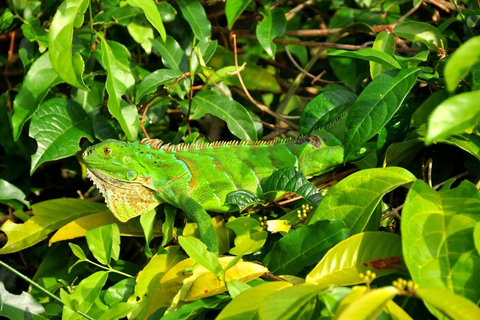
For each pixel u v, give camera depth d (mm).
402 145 4242
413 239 3098
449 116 2473
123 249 5531
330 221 3633
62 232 4711
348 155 4098
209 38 5188
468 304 2510
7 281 5629
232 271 3547
